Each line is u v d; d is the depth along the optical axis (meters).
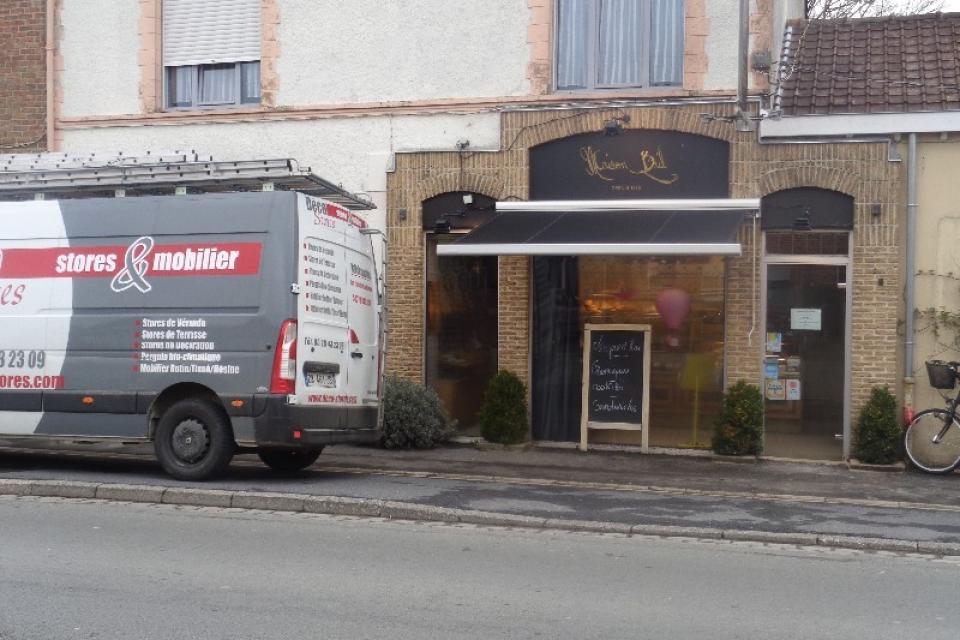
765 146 12.55
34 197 11.15
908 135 12.23
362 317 11.20
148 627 5.85
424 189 13.81
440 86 13.88
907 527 8.91
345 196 11.30
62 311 10.56
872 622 6.25
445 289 14.04
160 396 10.33
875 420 12.00
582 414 13.26
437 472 11.48
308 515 9.23
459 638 5.77
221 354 10.05
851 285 12.45
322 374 10.34
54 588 6.62
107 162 13.08
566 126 13.26
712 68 12.87
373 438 11.35
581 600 6.62
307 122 14.38
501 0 13.65
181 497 9.63
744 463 12.37
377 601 6.48
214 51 15.06
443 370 14.06
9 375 10.67
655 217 12.27
